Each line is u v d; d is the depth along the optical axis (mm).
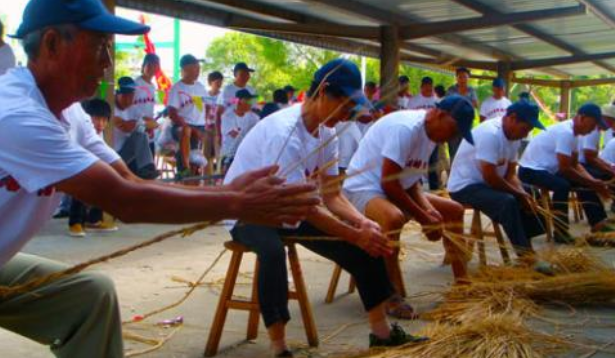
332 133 3658
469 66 16266
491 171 5621
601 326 4223
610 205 9828
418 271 5777
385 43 10898
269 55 20562
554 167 7434
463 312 4164
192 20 10266
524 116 5641
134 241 6656
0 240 2156
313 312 4500
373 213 4512
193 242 6699
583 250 5492
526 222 5949
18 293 2299
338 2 9836
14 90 2037
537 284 4711
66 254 5918
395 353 3334
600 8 9820
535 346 3641
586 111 7211
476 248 5469
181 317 4242
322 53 18734
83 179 1983
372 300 3561
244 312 4492
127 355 3551
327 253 3615
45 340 2383
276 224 2088
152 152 8680
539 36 13273
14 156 1976
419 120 4578
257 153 3572
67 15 2025
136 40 17797
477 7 10531
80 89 2117
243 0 9875
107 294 2316
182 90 9133
